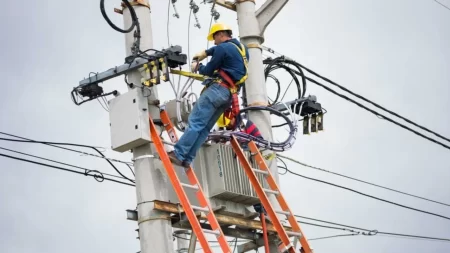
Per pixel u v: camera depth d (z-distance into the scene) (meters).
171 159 14.95
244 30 18.56
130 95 15.14
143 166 15.17
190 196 15.99
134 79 15.22
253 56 18.44
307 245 16.36
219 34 15.73
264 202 16.11
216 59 15.25
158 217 14.89
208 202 15.48
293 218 16.55
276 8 18.48
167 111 16.03
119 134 15.15
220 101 15.19
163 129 15.60
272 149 17.03
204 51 15.64
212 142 16.66
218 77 15.30
